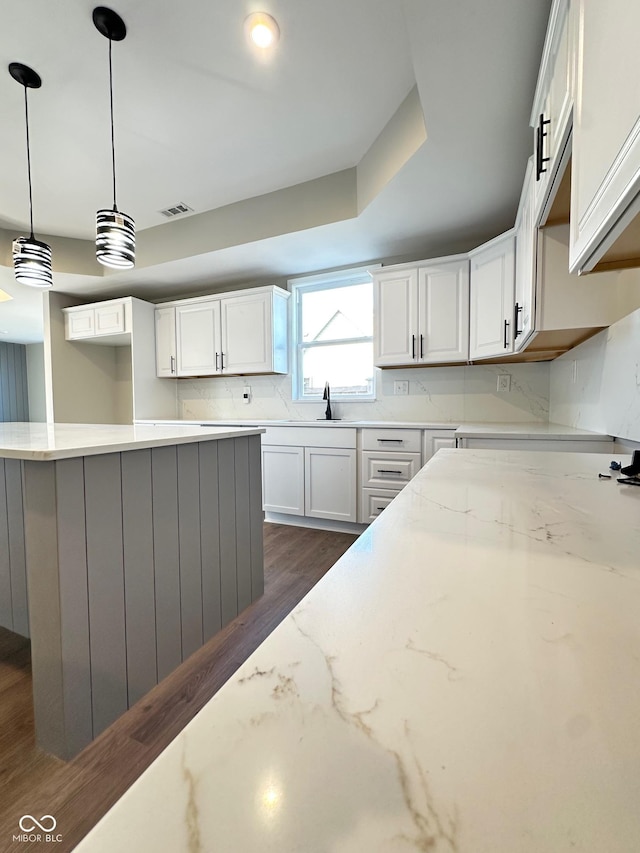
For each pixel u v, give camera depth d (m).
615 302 1.65
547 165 1.26
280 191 2.80
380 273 3.04
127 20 1.55
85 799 1.02
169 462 1.50
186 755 0.24
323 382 3.74
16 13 1.52
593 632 0.34
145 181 2.68
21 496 1.69
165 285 3.97
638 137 0.56
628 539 0.56
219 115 2.07
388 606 0.39
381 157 2.23
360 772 0.22
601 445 1.76
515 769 0.22
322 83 1.87
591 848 0.18
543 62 1.24
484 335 2.63
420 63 1.44
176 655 1.53
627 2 0.59
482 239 2.92
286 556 2.62
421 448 2.79
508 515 0.68
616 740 0.24
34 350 7.21
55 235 3.52
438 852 0.18
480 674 0.29
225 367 3.75
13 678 1.50
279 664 0.31
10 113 2.04
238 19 1.55
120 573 1.30
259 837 0.19
